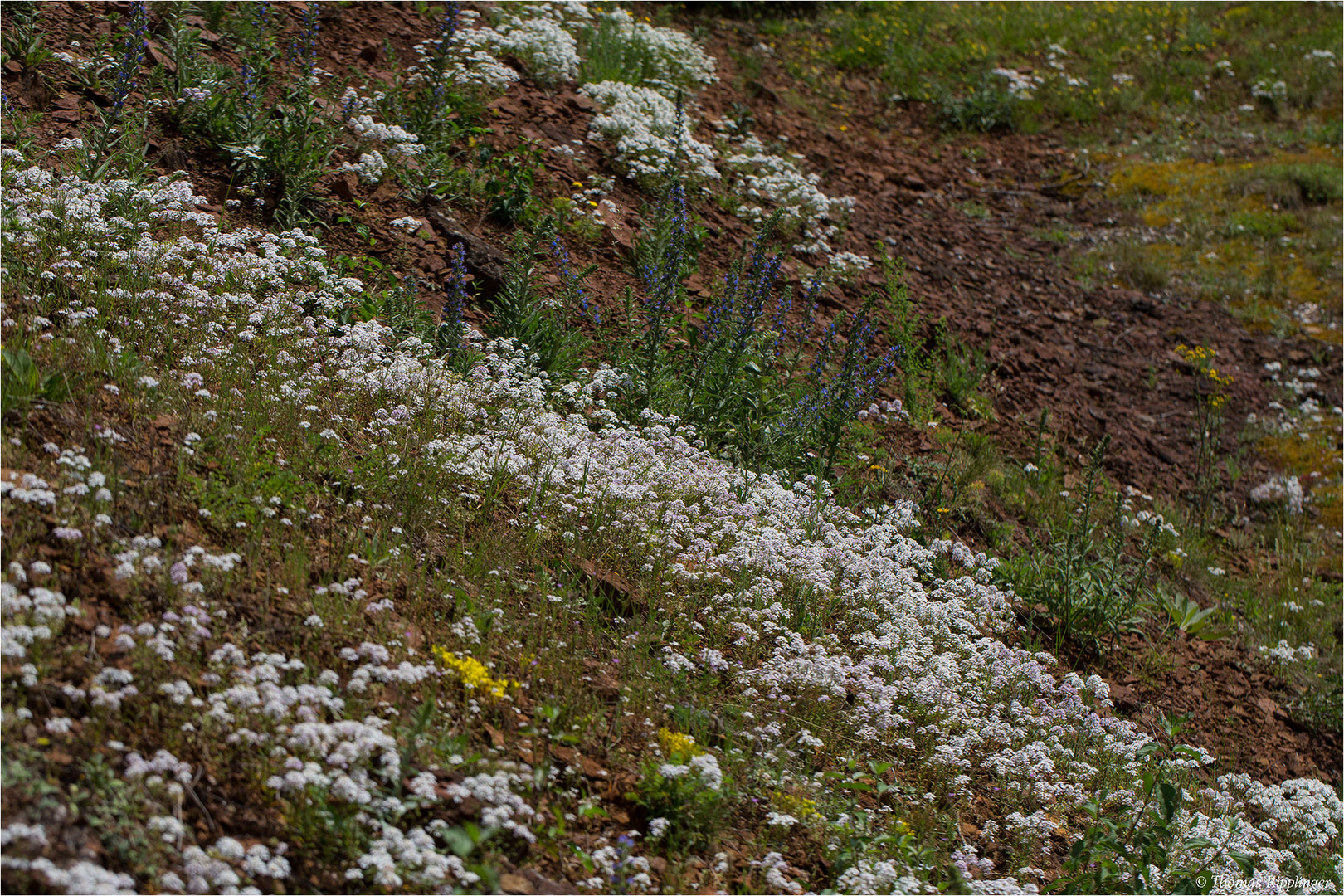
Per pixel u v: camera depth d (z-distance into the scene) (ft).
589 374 23.75
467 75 32.32
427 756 12.32
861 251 37.86
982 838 15.75
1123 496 30.71
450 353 21.94
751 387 24.68
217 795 10.98
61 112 23.85
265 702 11.54
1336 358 41.09
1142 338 39.96
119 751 10.78
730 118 43.29
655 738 14.56
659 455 21.61
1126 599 25.53
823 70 52.60
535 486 18.57
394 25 35.58
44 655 11.26
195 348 17.99
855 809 14.69
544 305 24.48
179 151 24.12
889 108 51.85
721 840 13.43
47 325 16.87
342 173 26.14
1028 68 58.23
